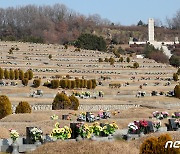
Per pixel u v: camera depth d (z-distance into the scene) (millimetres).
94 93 73812
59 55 123625
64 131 26922
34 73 92375
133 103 65375
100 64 114938
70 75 94750
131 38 195500
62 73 96438
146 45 165625
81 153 22484
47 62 109500
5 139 28438
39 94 67312
